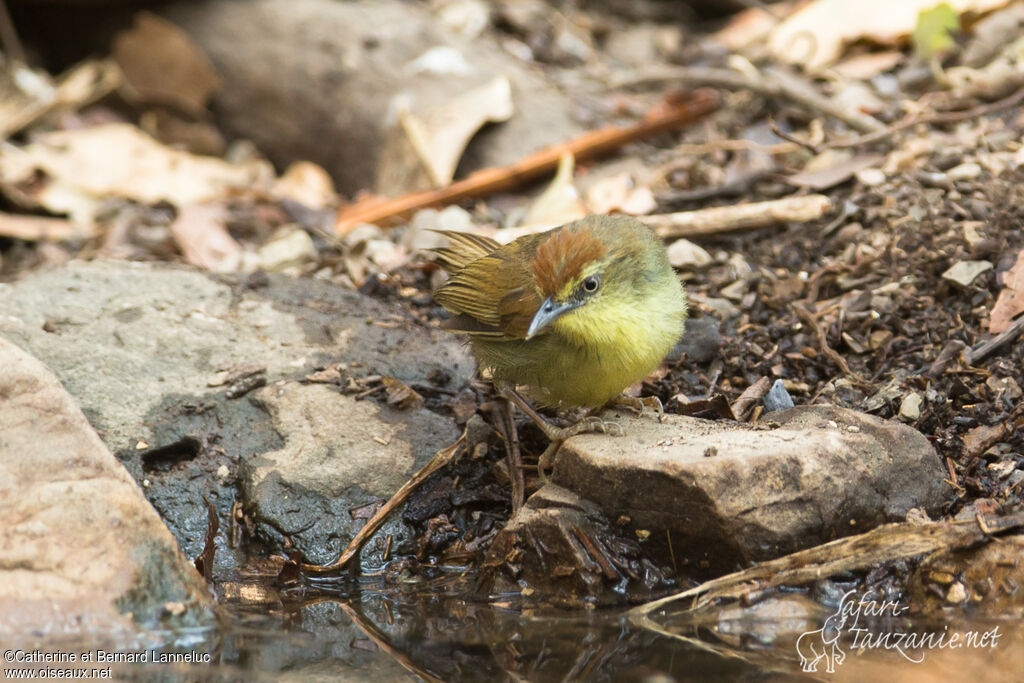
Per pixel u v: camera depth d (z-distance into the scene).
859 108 15.43
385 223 15.02
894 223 12.67
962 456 9.45
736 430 9.00
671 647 7.66
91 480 8.20
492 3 20.02
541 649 7.79
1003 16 16.36
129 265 12.59
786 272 12.66
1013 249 11.72
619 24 20.53
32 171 16.30
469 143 16.59
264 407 10.47
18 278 13.05
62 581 7.71
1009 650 7.29
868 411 10.18
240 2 18.86
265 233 15.39
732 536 8.02
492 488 9.84
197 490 9.74
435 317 12.45
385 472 9.85
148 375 10.68
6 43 18.86
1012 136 13.81
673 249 13.08
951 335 11.04
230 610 8.61
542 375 9.43
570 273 8.76
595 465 8.47
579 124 16.81
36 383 8.66
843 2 17.34
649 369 9.20
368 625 8.30
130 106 18.80
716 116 16.58
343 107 17.72
